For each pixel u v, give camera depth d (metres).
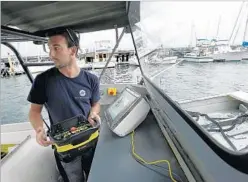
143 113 1.40
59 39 1.26
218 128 0.65
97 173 0.94
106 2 0.86
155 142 1.19
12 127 2.03
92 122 1.30
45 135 1.29
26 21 0.91
